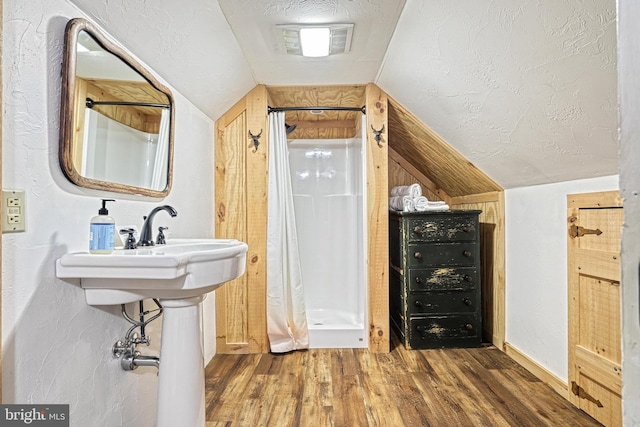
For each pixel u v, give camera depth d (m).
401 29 1.90
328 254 3.40
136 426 1.54
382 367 2.40
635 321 0.36
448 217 2.72
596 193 1.77
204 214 2.45
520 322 2.46
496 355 2.59
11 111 0.95
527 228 2.38
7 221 0.92
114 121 1.39
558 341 2.07
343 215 3.41
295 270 2.75
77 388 1.18
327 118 3.38
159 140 1.76
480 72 1.76
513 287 2.55
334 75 2.52
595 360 1.77
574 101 1.50
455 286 2.72
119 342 1.42
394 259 3.13
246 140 2.68
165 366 1.31
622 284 0.37
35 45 1.02
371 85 2.65
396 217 3.03
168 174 1.85
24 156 0.99
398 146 3.37
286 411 1.87
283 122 2.79
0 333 0.87
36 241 1.03
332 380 2.21
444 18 1.64
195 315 1.35
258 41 2.07
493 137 2.14
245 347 2.65
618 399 1.64
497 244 2.74
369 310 2.67
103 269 1.11
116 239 1.43
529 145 1.96
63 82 1.11
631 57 0.36
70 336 1.15
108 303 1.21
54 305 1.09
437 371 2.33
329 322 3.15
